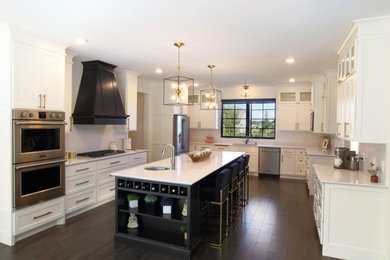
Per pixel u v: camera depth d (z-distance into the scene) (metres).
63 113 3.67
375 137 2.83
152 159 7.31
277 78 6.23
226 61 4.57
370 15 2.64
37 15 2.69
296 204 4.80
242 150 7.50
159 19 2.77
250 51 3.95
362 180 3.01
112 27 3.01
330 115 5.24
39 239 3.25
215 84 7.29
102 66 4.72
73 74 4.61
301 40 3.42
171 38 3.38
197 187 3.10
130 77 5.59
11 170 3.07
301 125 7.12
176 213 3.12
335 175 3.32
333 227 2.95
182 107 7.66
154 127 7.29
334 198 2.94
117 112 4.91
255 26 2.94
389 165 2.74
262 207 4.62
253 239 3.35
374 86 2.82
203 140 8.52
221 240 3.29
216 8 2.49
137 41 3.50
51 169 3.53
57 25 2.95
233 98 8.00
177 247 2.91
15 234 3.10
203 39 3.40
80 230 3.53
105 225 3.71
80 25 2.96
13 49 3.06
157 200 3.44
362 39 2.84
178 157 4.79
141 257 2.88
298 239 3.36
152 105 7.29
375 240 2.82
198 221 3.13
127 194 3.40
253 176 7.31
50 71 3.52
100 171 4.48
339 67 3.94
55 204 3.60
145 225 3.39
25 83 3.20
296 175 7.00
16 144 3.08
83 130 4.84
